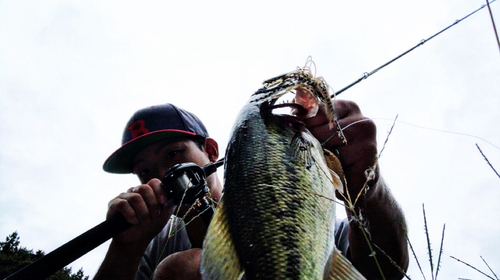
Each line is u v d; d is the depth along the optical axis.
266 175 0.40
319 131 0.53
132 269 0.61
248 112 0.46
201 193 0.60
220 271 0.37
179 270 0.65
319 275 0.37
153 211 0.59
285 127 0.45
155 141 0.85
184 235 0.83
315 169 0.42
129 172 0.93
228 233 0.38
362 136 0.53
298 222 0.38
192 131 0.90
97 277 0.61
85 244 0.58
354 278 0.39
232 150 0.44
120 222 0.58
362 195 0.55
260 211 0.38
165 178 0.60
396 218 0.60
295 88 0.45
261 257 0.36
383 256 0.60
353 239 0.61
